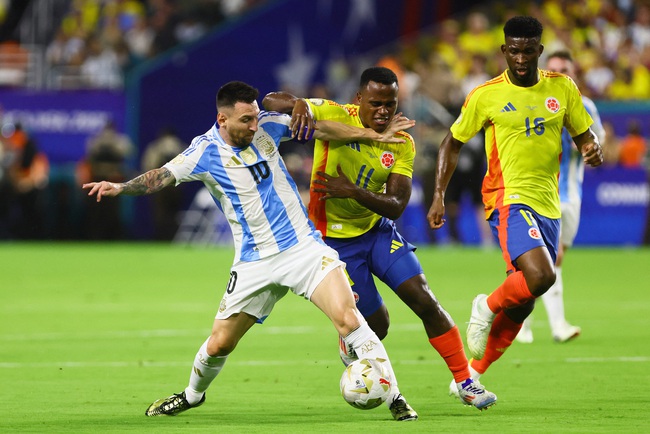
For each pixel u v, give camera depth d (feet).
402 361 107.04
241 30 301.63
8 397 85.92
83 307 159.02
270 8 303.07
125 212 299.99
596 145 86.07
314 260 73.77
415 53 304.30
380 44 307.37
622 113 272.92
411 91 285.23
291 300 172.24
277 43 303.89
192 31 327.47
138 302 165.78
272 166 75.25
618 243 276.41
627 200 275.18
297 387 91.45
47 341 122.62
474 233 276.82
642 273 212.43
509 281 83.20
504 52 85.46
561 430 70.08
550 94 85.81
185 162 74.33
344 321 72.23
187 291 182.60
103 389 90.12
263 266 74.43
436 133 278.05
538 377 96.07
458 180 273.13
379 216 82.99
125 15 328.70
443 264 230.48
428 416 76.48
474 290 176.96
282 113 78.48
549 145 85.76
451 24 311.68
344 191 78.33
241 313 75.41
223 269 225.97
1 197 295.07
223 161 74.43
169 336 127.34
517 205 85.40
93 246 290.76
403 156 81.71
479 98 86.28
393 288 80.84
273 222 74.38
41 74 319.47
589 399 83.92
